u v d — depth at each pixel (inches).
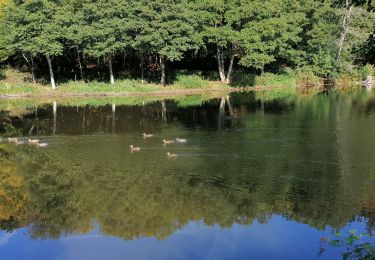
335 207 914.7
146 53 3029.0
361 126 1578.5
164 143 1424.7
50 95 2554.1
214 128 1616.6
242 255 734.5
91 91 2583.7
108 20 2495.1
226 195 998.4
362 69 3083.2
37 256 769.6
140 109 2082.9
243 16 2647.6
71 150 1391.5
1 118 1913.1
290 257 722.2
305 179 1077.1
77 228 876.0
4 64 3026.6
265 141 1416.1
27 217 938.1
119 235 831.1
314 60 3056.1
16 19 2438.5
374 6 613.6
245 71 3056.1
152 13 2474.2
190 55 3179.1
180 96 2524.6
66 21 2486.5
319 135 1467.8
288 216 880.3
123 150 1368.1
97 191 1058.1
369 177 1072.8
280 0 2832.2
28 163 1284.4
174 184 1075.9
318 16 2920.8
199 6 2677.2
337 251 730.8
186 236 810.2
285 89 2822.3
